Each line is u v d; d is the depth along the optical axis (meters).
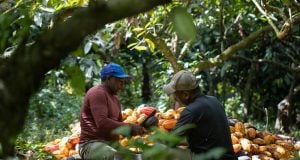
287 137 5.06
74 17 0.81
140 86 11.24
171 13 0.90
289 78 8.69
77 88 1.08
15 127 0.83
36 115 7.86
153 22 5.05
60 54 0.82
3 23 1.03
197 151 3.17
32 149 3.36
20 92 0.83
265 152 4.55
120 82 4.14
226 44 8.43
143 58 9.50
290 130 7.82
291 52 8.72
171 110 4.61
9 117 0.83
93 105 3.98
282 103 7.81
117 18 0.80
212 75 8.98
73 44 0.82
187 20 0.89
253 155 4.51
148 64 9.69
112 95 4.15
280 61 8.85
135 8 0.79
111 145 1.01
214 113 3.22
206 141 3.17
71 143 4.61
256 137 4.76
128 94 10.45
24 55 0.83
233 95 9.70
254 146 4.51
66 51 0.82
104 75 4.10
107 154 1.01
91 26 0.80
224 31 7.84
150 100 10.22
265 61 7.96
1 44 1.02
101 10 0.80
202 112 3.18
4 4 1.32
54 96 8.64
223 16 7.49
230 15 7.56
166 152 0.86
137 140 0.94
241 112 9.09
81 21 0.80
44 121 7.90
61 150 4.59
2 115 0.82
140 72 10.77
